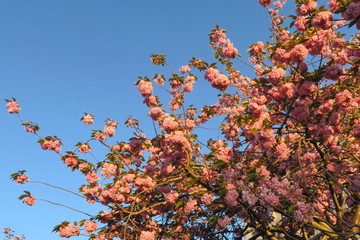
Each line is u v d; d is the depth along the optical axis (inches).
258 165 253.8
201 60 321.4
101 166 349.7
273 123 284.5
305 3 244.8
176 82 314.0
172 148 301.7
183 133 289.0
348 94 259.0
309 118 275.0
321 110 261.3
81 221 340.2
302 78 257.3
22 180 345.7
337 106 264.2
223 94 357.1
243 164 279.1
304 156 263.4
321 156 285.6
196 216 362.0
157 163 374.0
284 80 258.8
